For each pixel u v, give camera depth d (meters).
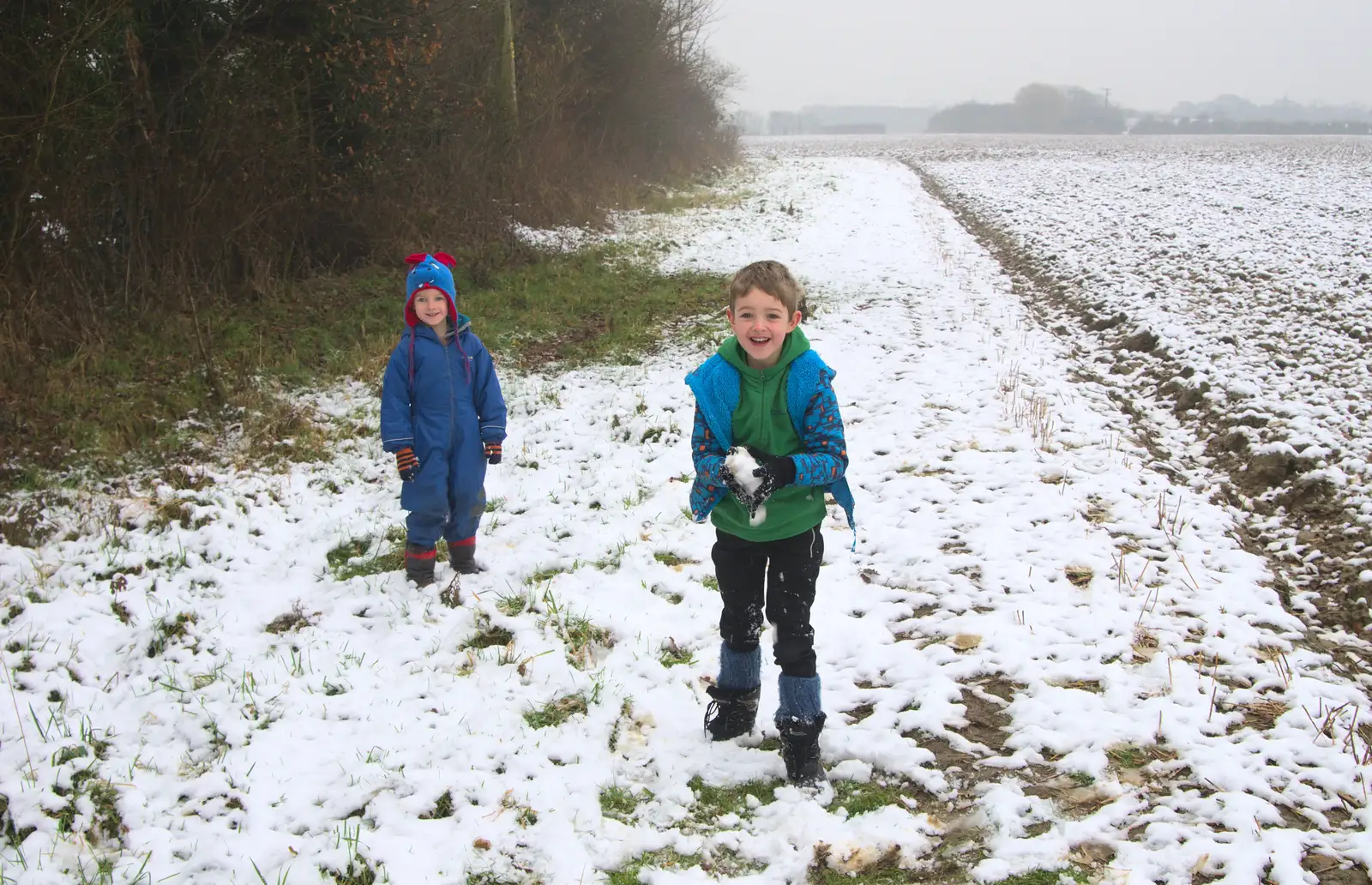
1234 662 4.11
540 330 10.33
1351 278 12.34
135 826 3.31
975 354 9.26
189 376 7.87
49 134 7.92
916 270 14.22
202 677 4.19
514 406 7.95
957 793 3.43
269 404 7.55
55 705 4.00
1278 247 15.07
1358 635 4.62
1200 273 12.98
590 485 6.33
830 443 3.37
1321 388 7.89
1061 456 6.54
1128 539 5.33
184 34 9.68
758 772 3.59
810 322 10.77
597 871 3.12
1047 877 2.99
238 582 5.08
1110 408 7.89
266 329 9.17
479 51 15.54
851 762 3.59
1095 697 3.88
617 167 22.91
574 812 3.36
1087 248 15.51
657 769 3.63
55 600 4.83
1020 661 4.16
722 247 16.34
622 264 14.11
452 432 4.88
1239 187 25.88
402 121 12.42
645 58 24.47
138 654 4.40
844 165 36.97
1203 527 5.50
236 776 3.52
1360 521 5.53
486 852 3.17
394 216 12.45
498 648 4.40
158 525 5.67
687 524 5.73
